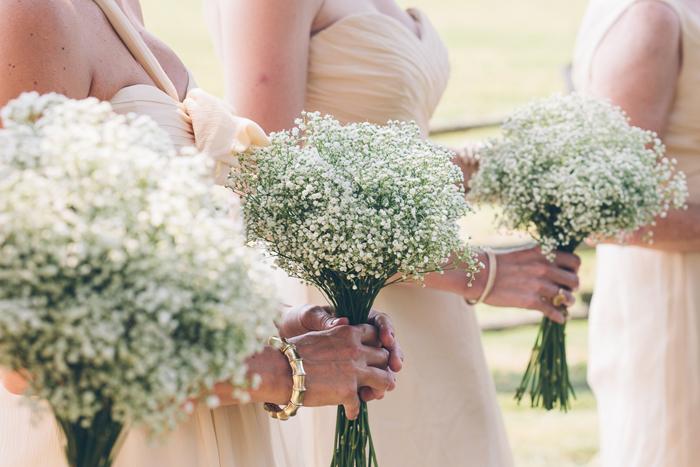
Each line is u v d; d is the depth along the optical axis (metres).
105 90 2.08
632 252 3.58
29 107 1.67
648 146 3.35
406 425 2.99
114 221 1.57
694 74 3.35
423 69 2.98
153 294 1.55
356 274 2.26
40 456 2.07
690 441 3.43
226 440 2.12
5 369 1.75
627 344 3.59
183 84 2.44
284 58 2.72
